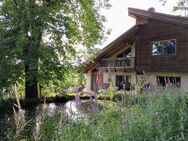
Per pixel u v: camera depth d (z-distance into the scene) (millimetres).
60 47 18906
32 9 17609
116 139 4016
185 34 19672
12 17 17859
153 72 22297
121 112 5016
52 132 5113
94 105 5332
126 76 25188
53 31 18844
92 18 21172
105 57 26828
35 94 19578
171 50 20625
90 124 4625
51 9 19188
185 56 19672
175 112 5051
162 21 21203
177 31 20188
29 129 6031
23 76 18516
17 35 17594
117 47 25438
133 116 4660
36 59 17891
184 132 4441
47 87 20438
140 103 5684
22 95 19781
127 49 25734
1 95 10805
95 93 5562
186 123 4680
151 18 22031
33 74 18203
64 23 19406
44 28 17797
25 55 17781
